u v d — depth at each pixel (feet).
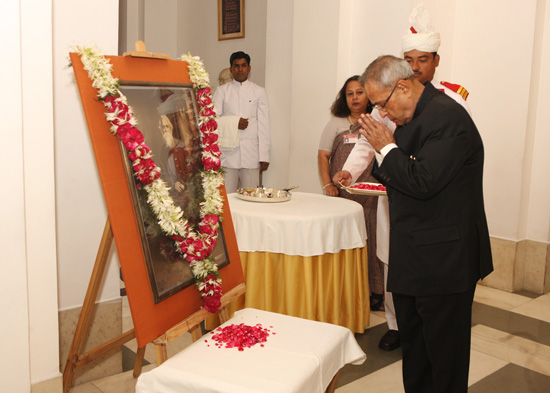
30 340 6.85
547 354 10.24
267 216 9.37
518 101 13.30
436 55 9.59
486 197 14.20
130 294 5.81
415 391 7.41
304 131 15.17
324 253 9.52
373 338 10.55
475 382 9.05
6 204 6.26
